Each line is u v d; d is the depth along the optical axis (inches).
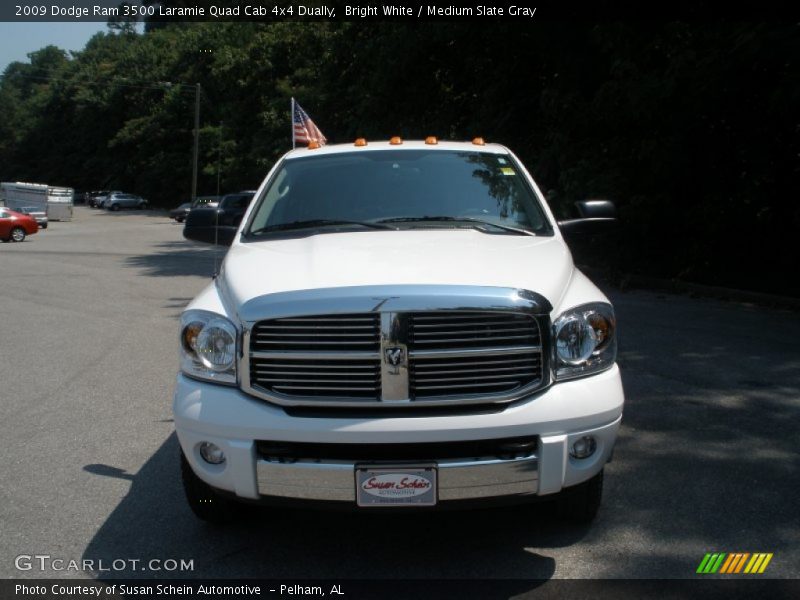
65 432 217.8
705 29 427.8
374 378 124.8
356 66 756.6
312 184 184.1
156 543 149.1
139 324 393.4
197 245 1031.0
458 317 125.3
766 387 249.9
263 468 125.6
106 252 899.4
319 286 129.0
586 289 141.8
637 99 447.8
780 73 411.2
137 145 2728.8
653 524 152.8
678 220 514.0
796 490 168.2
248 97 1673.2
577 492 146.4
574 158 553.9
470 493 124.5
